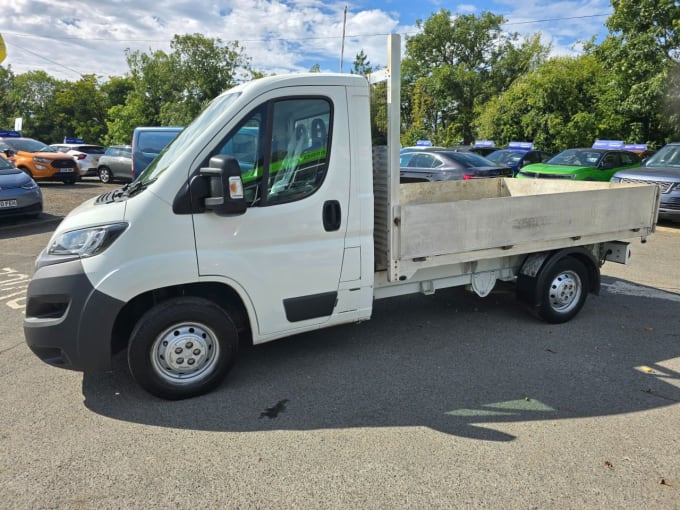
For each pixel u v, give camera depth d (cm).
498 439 315
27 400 363
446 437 317
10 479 276
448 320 534
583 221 497
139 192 347
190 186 339
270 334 383
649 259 804
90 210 357
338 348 460
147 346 345
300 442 312
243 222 355
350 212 392
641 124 2314
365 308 416
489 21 4416
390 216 398
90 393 373
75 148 2414
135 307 365
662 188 1030
